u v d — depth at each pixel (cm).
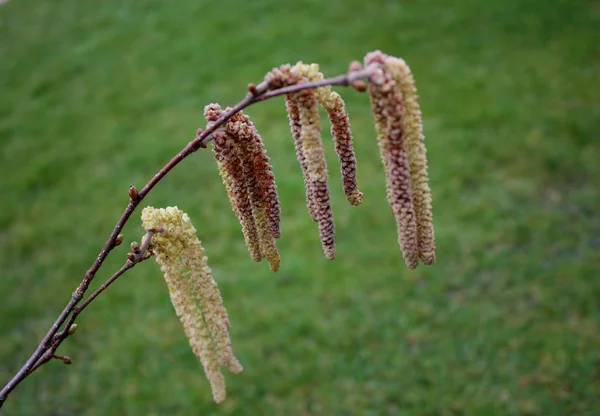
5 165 720
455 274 505
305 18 912
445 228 545
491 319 467
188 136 715
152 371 468
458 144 637
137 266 556
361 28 870
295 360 460
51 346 179
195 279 170
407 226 144
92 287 545
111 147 718
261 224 167
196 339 177
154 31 940
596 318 455
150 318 508
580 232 523
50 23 1016
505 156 615
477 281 496
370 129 683
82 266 570
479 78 736
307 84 132
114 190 655
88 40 949
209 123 155
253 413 431
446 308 480
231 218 592
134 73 851
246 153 158
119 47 916
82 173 688
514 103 686
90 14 1020
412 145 142
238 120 155
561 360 432
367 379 441
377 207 580
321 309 493
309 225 570
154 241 165
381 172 623
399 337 465
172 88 809
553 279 488
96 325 509
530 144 625
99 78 855
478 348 449
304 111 142
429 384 432
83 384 467
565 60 747
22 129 780
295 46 853
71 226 618
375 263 524
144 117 762
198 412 437
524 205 559
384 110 134
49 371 480
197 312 175
